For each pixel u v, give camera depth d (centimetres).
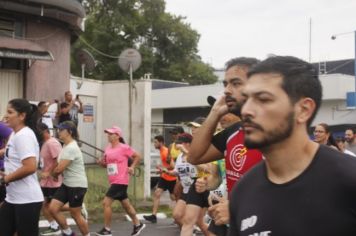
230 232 203
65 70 1461
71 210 812
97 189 1276
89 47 3494
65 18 1398
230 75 317
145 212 1284
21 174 548
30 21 1334
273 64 183
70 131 809
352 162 179
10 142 566
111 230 1033
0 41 1219
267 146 182
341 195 173
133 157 952
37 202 564
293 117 180
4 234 562
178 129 1109
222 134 359
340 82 3017
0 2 1250
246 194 195
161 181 1135
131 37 3959
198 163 365
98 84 1717
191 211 714
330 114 3086
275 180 187
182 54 4438
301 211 175
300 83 180
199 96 3619
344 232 171
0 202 664
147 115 1564
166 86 3988
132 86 1595
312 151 185
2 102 1314
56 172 797
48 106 1202
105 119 1712
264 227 181
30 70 1353
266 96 180
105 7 3828
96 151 1723
